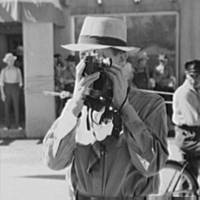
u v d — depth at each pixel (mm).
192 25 11867
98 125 2150
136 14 12102
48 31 10125
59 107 10867
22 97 12430
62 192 6168
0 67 13344
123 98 2084
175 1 11922
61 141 2143
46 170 7414
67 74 10977
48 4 9648
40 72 10203
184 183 4820
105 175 2191
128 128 2066
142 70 10797
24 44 10172
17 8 9492
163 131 2172
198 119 4871
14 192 6234
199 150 4906
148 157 2068
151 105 2195
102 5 12172
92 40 2164
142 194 2215
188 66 4875
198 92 4918
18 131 10617
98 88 2086
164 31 12055
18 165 7805
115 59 2186
